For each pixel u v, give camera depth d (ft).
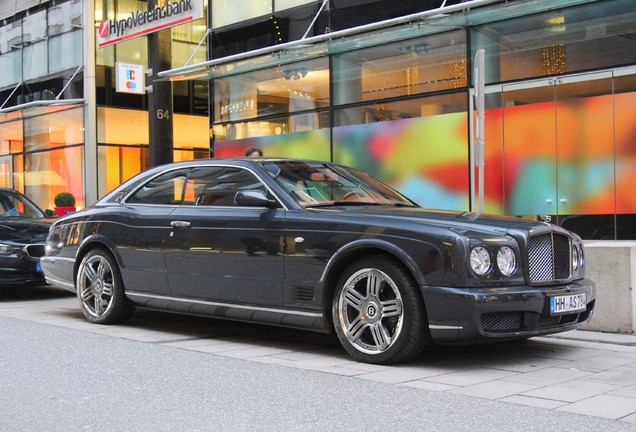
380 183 22.66
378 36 38.75
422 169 39.75
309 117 45.62
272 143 47.75
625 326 21.21
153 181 23.58
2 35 74.02
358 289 17.89
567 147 34.63
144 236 22.43
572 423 12.44
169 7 39.68
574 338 20.76
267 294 19.17
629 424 12.38
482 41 37.32
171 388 15.30
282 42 47.14
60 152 66.28
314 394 14.64
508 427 12.23
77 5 64.39
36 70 69.46
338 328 17.94
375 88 42.04
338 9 43.29
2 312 27.53
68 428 12.58
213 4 51.96
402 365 17.43
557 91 34.99
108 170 64.34
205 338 21.81
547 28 35.17
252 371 16.89
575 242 18.42
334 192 20.52
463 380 15.79
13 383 15.88
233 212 20.35
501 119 36.76
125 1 65.62
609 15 33.30
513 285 16.52
